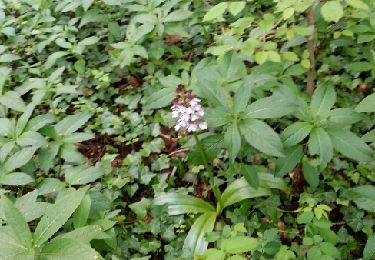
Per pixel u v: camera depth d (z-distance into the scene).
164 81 0.64
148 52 0.82
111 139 0.75
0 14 0.89
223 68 0.60
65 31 0.87
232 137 0.48
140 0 0.81
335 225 0.58
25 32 0.91
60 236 0.46
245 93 0.50
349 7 0.63
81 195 0.44
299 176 0.61
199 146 0.52
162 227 0.59
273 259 0.51
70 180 0.56
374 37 0.65
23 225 0.41
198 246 0.54
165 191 0.65
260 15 0.90
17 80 0.85
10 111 0.79
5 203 0.42
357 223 0.57
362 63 0.66
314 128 0.50
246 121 0.49
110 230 0.54
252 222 0.58
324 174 0.62
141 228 0.60
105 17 0.88
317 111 0.51
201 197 0.64
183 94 0.47
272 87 0.62
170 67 0.83
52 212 0.43
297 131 0.50
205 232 0.54
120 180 0.65
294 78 0.77
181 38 0.89
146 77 0.82
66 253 0.41
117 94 0.83
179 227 0.59
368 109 0.52
